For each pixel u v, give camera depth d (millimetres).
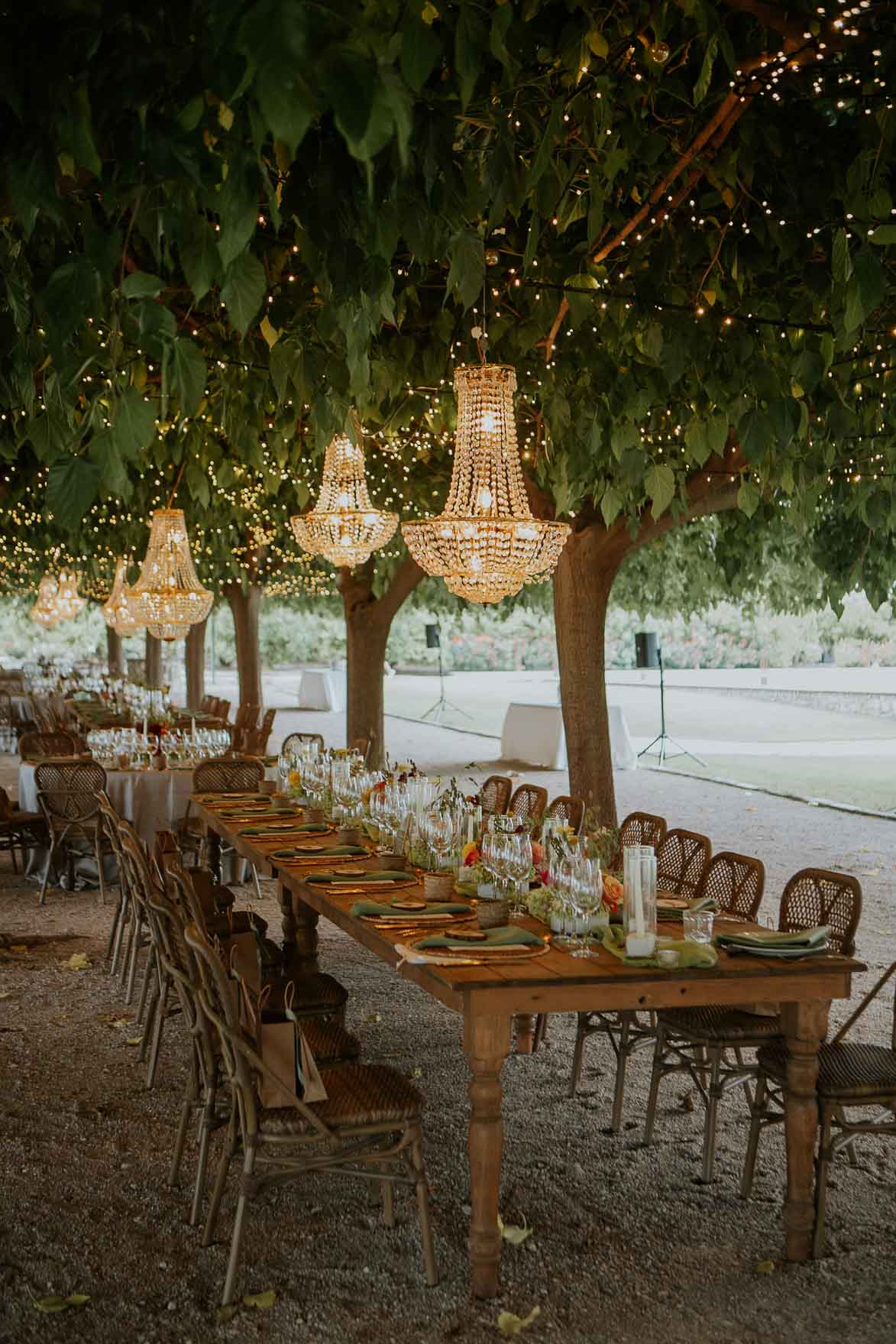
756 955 3750
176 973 4051
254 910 8766
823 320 4535
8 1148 4465
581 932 3977
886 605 27734
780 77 3904
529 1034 5590
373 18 2117
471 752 19266
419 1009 6262
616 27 3600
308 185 2865
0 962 7215
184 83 2049
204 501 6484
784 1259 3637
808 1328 3238
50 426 2977
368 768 11570
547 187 3523
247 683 18109
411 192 3043
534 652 41938
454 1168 4312
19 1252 3656
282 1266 3572
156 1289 3434
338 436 6820
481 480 4918
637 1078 5270
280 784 8086
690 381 5016
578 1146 4496
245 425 5680
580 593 8172
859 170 3545
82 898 9219
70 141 1944
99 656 39281
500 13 2357
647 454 5250
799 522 5188
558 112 3207
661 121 4094
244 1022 3568
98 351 3039
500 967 3598
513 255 4977
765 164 4336
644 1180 4195
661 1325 3254
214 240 2467
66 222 2941
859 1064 3895
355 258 2951
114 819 6027
